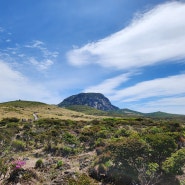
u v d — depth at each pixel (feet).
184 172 69.87
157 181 61.62
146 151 66.59
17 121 229.25
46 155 96.94
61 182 58.95
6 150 104.01
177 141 90.22
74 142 111.55
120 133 121.19
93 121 208.44
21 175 60.39
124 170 64.75
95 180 62.85
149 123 178.09
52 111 480.23
